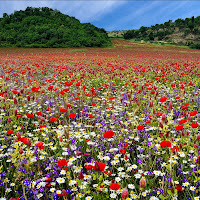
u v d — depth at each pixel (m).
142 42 118.06
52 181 2.45
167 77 9.68
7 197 2.25
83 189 2.13
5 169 2.66
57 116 4.30
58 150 3.05
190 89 6.95
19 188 2.37
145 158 2.76
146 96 5.59
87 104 5.32
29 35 80.50
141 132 3.46
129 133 3.47
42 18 102.56
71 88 7.45
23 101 5.32
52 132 3.53
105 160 2.52
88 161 2.79
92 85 8.16
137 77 9.37
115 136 3.30
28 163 2.35
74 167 2.41
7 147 3.06
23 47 70.31
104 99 5.67
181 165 2.55
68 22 106.62
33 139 3.25
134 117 3.91
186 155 2.71
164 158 2.79
